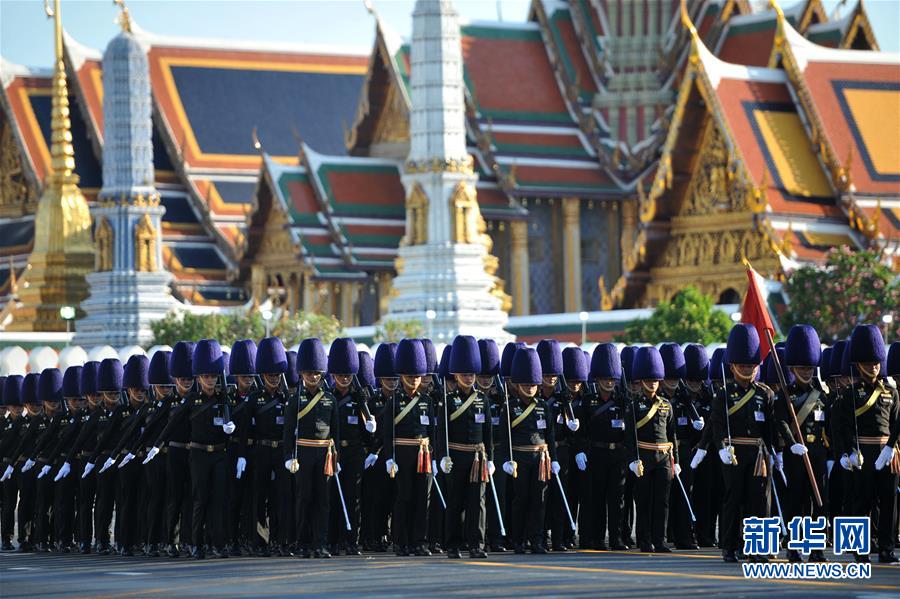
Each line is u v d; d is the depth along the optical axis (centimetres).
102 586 7369
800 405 8594
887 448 8100
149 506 9606
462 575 7506
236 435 9225
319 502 8969
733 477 8112
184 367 9531
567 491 9425
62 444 10550
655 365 9050
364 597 6644
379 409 9406
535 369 9056
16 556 9950
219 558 9100
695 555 8750
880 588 6725
